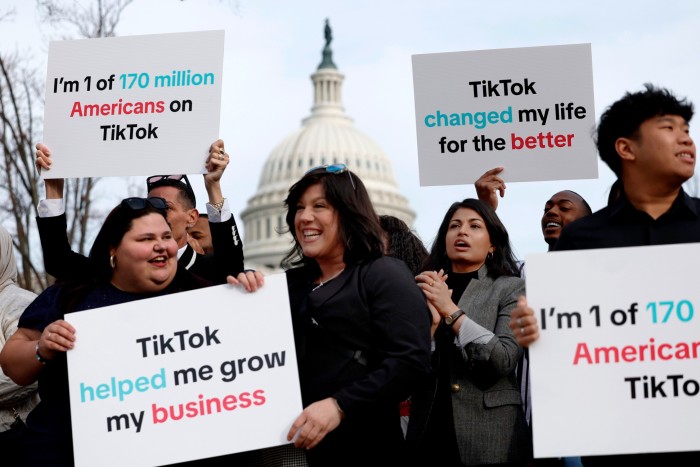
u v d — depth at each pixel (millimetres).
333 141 119062
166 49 6945
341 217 5844
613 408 5340
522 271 7363
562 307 5398
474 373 6293
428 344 5660
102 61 6973
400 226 7543
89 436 5719
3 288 7320
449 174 7586
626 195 5738
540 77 7578
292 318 5945
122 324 5789
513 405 6285
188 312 5781
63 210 6863
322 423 5461
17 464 7020
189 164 6824
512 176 7547
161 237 5949
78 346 5781
